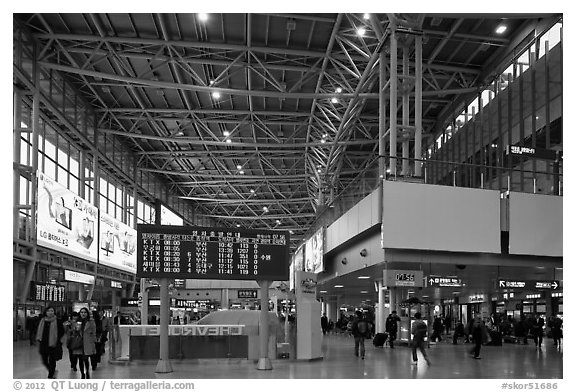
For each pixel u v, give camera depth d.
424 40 23.30
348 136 41.41
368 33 26.67
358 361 16.44
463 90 30.66
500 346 23.78
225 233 14.50
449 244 20.33
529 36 25.72
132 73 31.72
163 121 40.28
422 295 36.47
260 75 29.78
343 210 26.34
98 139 39.25
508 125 26.83
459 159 32.94
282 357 17.16
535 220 21.33
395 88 22.36
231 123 40.44
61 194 30.61
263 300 14.48
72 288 34.19
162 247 14.01
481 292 32.44
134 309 34.22
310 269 34.38
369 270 24.08
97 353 14.73
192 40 27.38
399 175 20.95
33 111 27.72
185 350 16.48
